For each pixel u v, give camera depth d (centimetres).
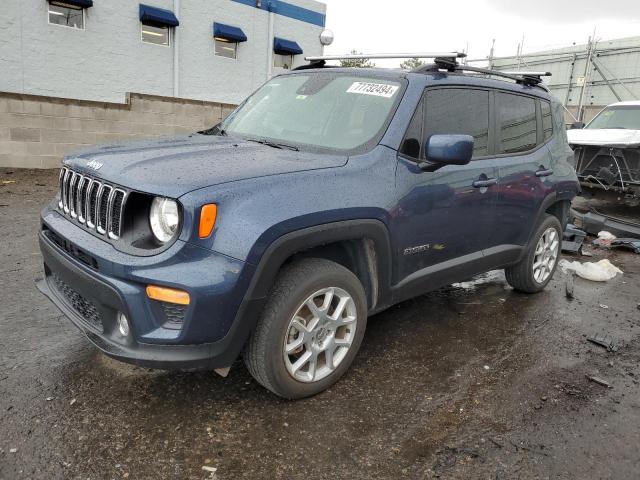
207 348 237
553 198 455
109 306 239
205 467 227
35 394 270
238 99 1798
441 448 249
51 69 1348
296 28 1938
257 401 278
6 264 462
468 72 425
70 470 219
